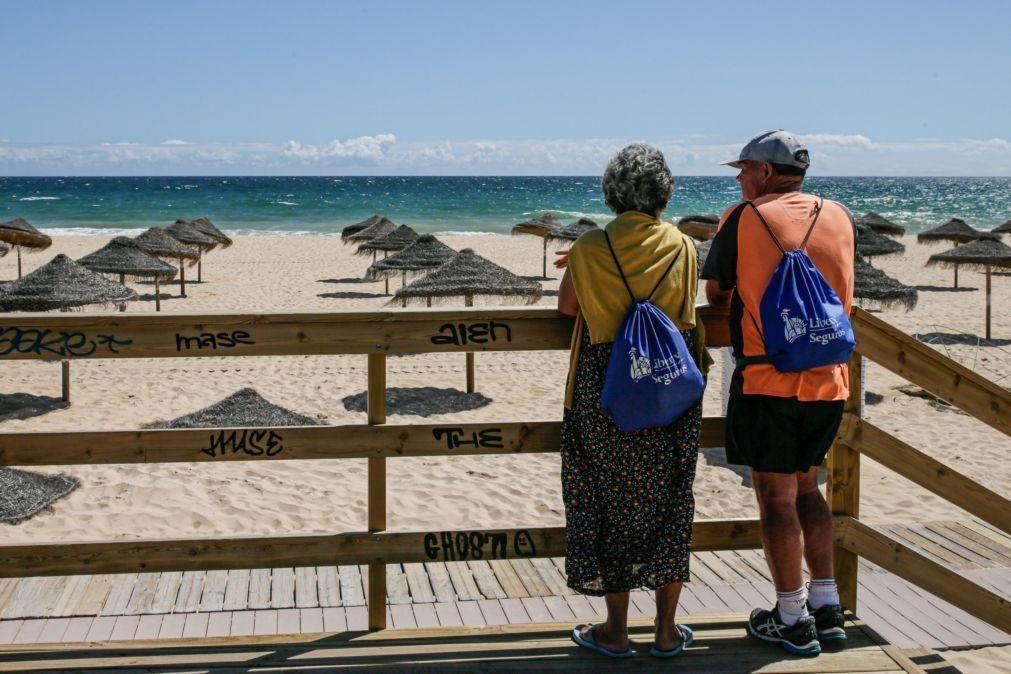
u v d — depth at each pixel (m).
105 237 37.59
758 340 2.91
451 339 3.09
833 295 2.84
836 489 3.33
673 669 2.95
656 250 2.80
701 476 7.38
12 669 2.91
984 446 8.65
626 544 2.88
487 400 10.23
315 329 3.05
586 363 2.85
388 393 10.44
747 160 3.07
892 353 3.25
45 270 10.86
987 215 75.56
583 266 2.81
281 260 27.16
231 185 132.62
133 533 6.04
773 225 2.89
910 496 6.95
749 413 2.98
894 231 28.27
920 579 3.36
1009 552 5.06
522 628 3.26
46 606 4.01
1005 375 11.87
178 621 3.90
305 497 6.75
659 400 2.68
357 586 4.31
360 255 28.92
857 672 2.95
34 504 6.38
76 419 9.20
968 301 18.61
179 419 7.87
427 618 3.98
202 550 3.11
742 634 3.21
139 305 17.47
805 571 4.34
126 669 2.93
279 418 7.96
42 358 2.97
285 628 3.86
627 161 2.85
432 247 17.59
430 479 7.16
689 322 2.85
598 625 3.12
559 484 7.07
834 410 2.96
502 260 28.59
